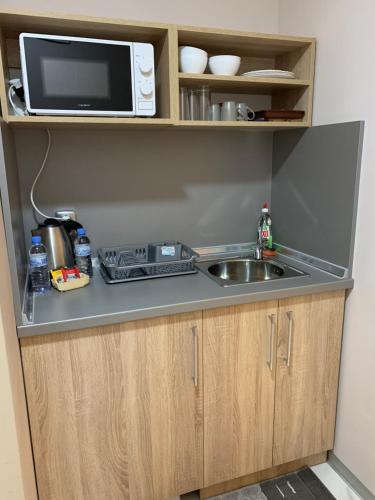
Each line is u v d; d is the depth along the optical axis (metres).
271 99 2.02
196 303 1.38
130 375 1.38
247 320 1.49
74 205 1.79
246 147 2.03
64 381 1.30
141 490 1.50
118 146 1.80
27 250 1.75
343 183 1.58
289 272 1.73
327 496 1.67
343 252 1.62
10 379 1.03
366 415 1.59
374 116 1.42
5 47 1.48
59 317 1.26
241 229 2.12
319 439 1.77
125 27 1.41
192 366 1.45
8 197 1.16
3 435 1.05
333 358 1.69
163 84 1.56
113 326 1.31
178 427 1.49
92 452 1.39
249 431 1.62
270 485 1.73
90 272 1.68
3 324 0.99
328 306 1.62
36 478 1.34
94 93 1.38
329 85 1.62
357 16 1.45
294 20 1.81
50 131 1.68
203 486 1.60
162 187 1.91
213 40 1.61
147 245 1.89
